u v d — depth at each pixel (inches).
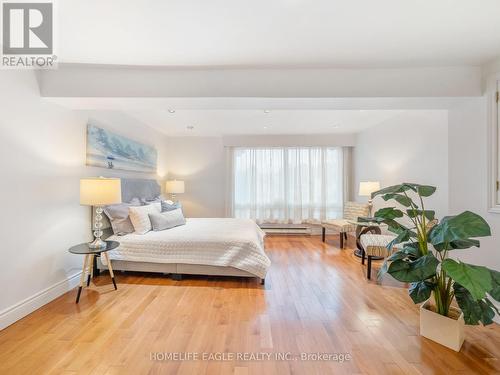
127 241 113.3
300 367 59.7
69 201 100.9
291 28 66.7
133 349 65.6
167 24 64.8
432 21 63.6
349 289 103.5
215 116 156.7
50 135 92.0
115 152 132.6
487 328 75.2
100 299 93.4
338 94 89.0
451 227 60.0
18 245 79.5
